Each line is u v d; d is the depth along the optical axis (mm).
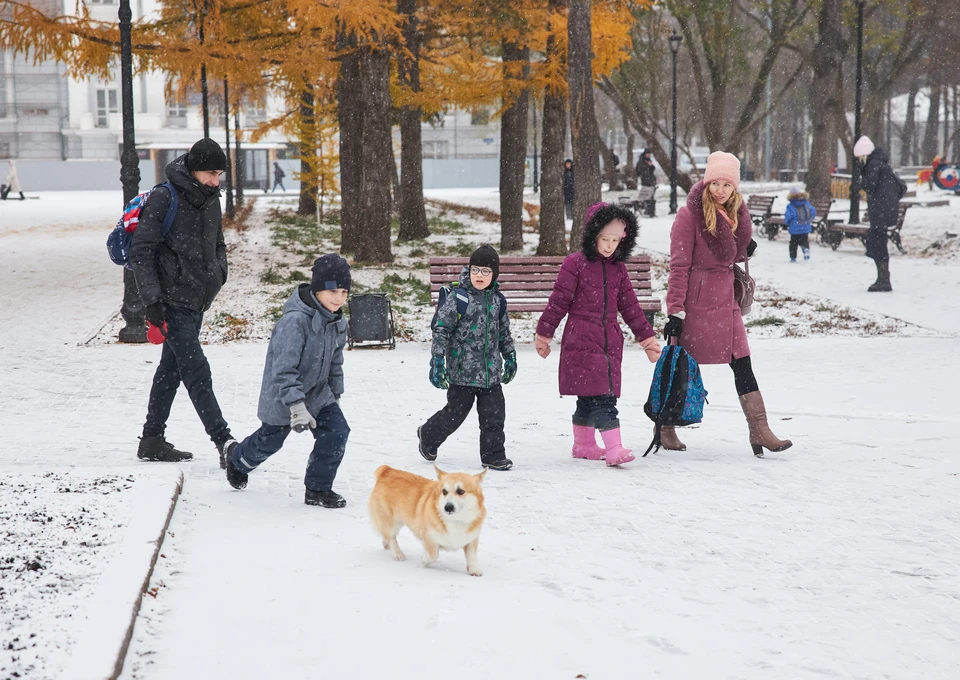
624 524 7938
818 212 38156
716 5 50000
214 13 24844
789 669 5160
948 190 58031
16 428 11633
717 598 6238
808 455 10625
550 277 19781
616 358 10375
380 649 5277
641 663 5191
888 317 21188
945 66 68062
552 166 30938
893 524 7945
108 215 55312
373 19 25453
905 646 5492
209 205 9758
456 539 6551
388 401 13734
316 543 7301
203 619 5660
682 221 10727
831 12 52344
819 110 53188
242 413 12805
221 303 22891
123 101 18578
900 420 12234
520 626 5672
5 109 105188
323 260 8125
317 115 44281
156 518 7082
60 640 4906
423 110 32656
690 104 72438
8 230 44125
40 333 19312
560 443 11445
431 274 19031
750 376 10820
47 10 23469
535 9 28281
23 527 6750
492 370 9930
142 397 13742
